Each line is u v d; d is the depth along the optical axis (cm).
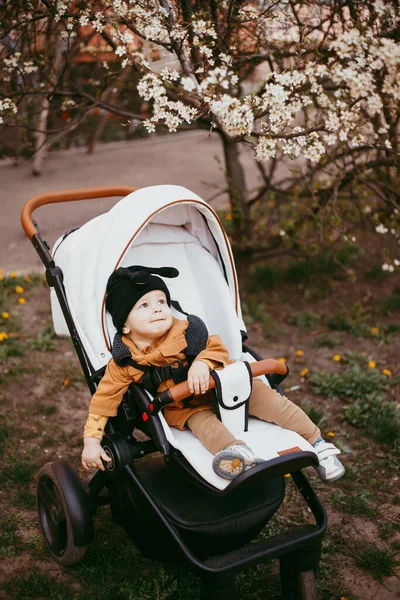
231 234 671
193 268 340
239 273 651
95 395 289
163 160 1068
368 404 463
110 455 285
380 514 367
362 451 424
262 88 349
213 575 255
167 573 321
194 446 272
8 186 913
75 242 325
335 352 547
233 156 605
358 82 296
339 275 665
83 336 305
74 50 514
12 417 454
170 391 267
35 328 573
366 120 343
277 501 287
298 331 582
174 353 291
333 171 524
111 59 521
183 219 338
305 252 618
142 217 294
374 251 723
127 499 290
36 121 545
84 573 321
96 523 358
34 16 394
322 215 501
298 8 412
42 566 329
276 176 929
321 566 328
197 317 309
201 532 271
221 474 247
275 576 321
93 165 1032
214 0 389
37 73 495
